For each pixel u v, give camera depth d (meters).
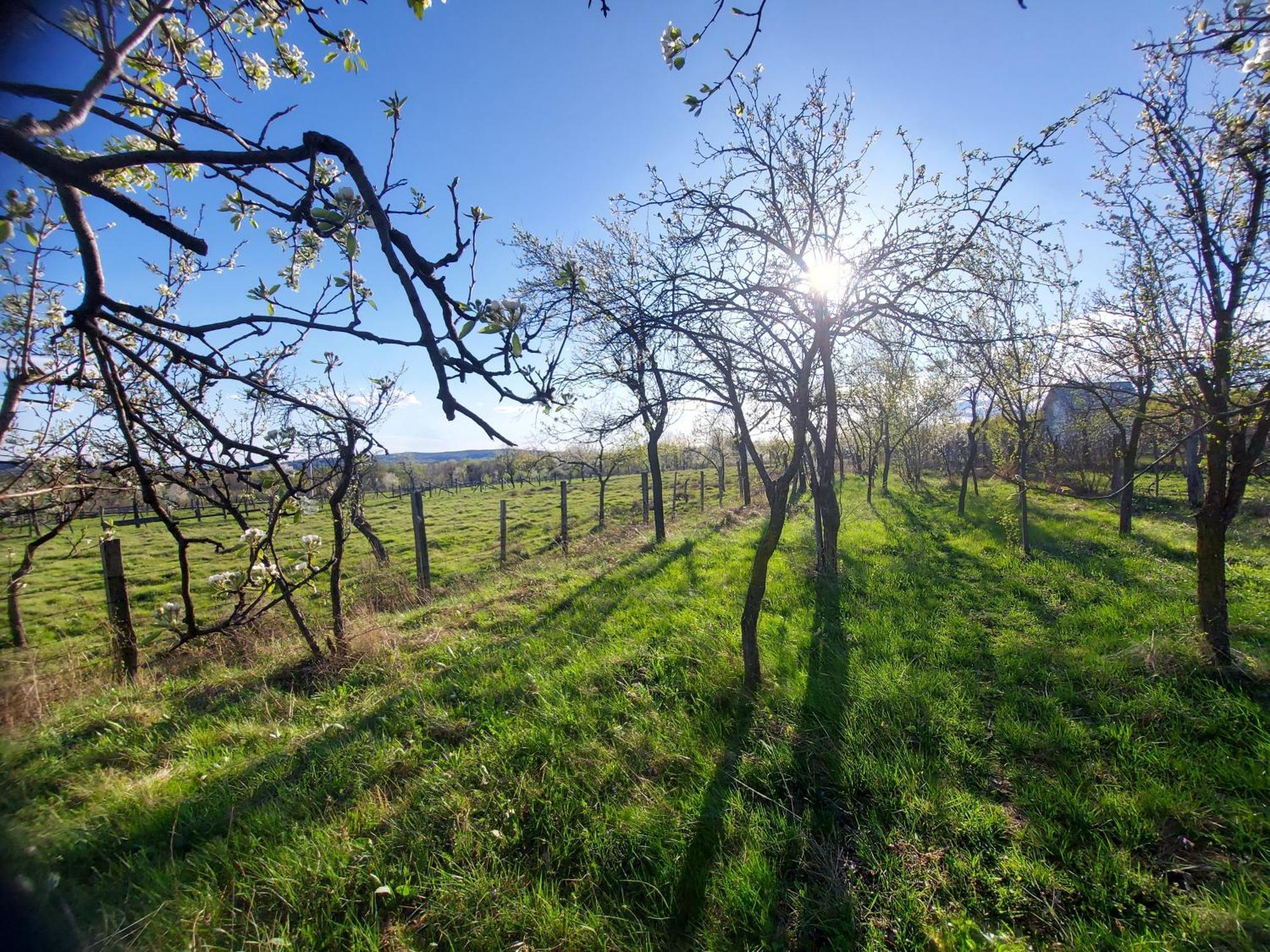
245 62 1.98
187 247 1.21
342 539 5.85
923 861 2.70
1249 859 2.59
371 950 2.31
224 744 4.03
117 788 3.37
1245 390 3.92
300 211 1.31
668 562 8.92
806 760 3.44
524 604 7.21
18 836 1.64
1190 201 4.18
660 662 4.77
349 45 1.85
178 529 1.87
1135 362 4.95
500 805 3.11
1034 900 2.47
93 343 1.44
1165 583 6.58
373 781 3.41
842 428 15.96
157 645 7.97
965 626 5.56
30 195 1.06
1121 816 2.88
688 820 2.95
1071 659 4.63
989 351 6.32
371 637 5.85
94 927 2.17
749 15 1.79
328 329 1.30
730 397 5.39
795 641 5.20
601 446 9.66
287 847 2.83
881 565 8.09
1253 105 2.88
